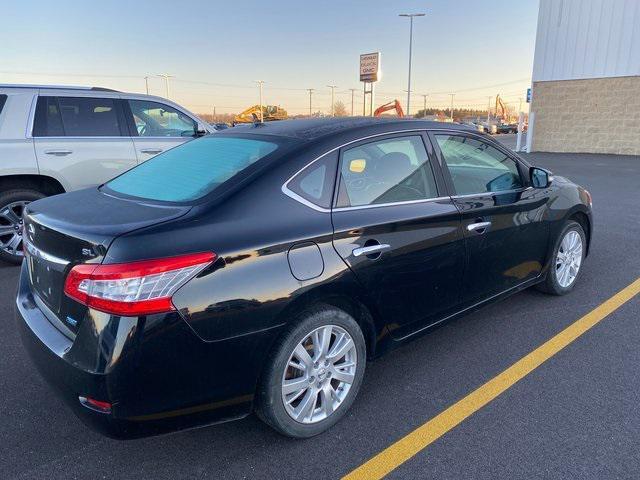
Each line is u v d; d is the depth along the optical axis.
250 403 2.51
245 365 2.42
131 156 6.30
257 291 2.39
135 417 2.21
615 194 10.57
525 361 3.54
